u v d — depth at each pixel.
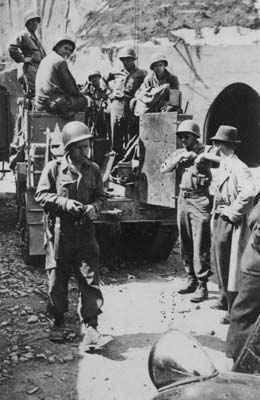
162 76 7.23
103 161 8.39
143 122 6.64
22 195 7.77
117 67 14.46
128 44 14.58
